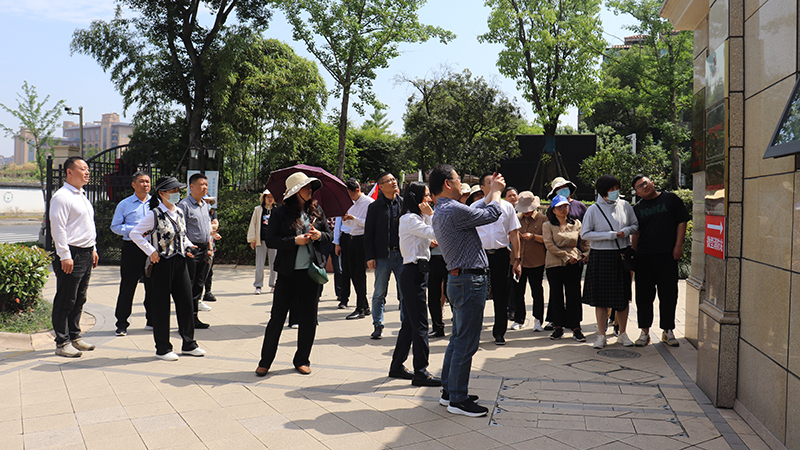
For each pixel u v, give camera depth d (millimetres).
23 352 5773
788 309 3318
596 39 19766
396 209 6586
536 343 6320
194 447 3436
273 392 4520
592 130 38312
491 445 3488
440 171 4055
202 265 7043
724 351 4145
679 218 6160
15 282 6734
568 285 6465
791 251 3291
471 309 3979
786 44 3436
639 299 6250
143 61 19938
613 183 5977
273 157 21391
